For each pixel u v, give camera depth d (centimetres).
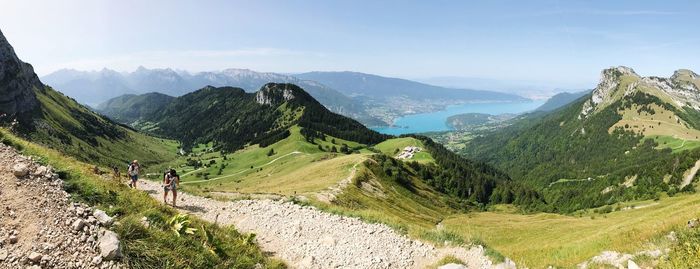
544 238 7100
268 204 3081
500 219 14212
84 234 1305
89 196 1587
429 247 2373
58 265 1171
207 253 1562
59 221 1333
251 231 2438
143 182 3631
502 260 2177
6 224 1242
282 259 2059
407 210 12719
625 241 2391
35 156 1802
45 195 1443
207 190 3822
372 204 10688
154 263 1340
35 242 1213
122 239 1354
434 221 12481
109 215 1502
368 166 15975
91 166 3050
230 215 2745
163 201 2894
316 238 2386
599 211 18900
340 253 2183
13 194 1387
